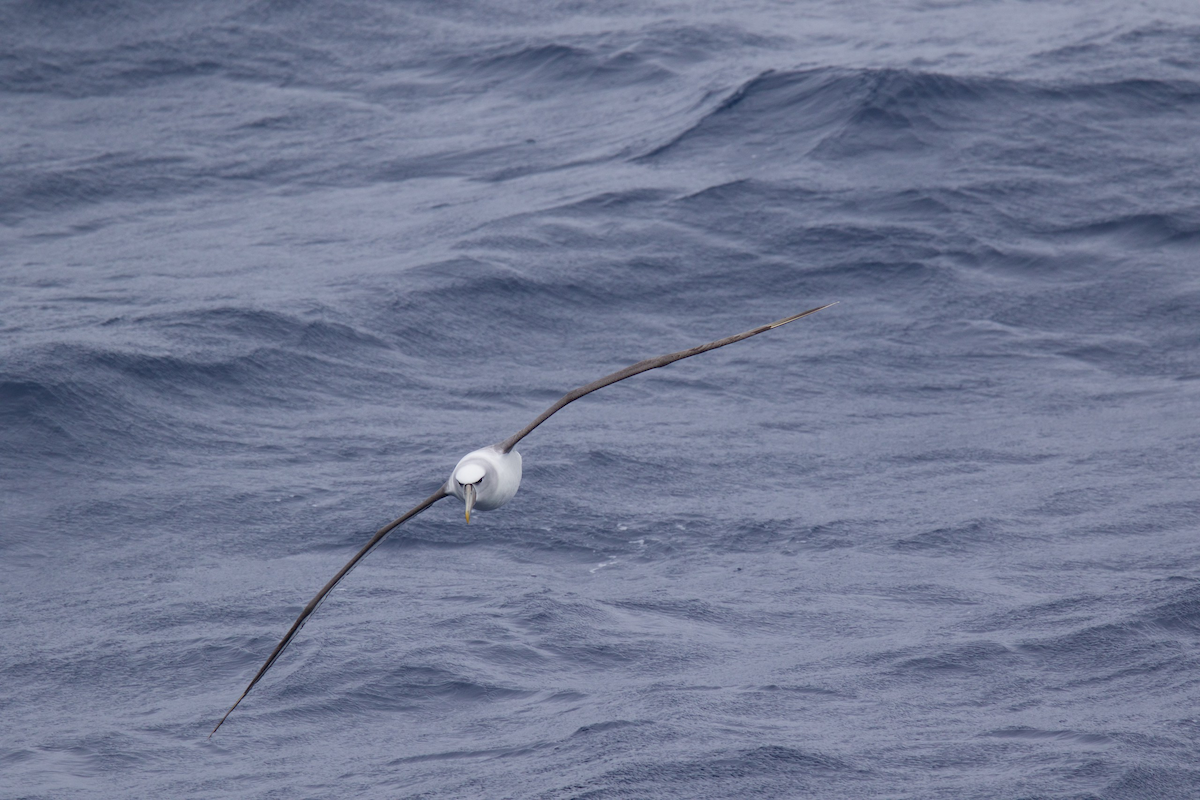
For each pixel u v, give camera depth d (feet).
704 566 131.75
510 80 333.83
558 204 248.32
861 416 177.06
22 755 96.94
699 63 328.08
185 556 136.26
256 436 166.71
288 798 88.89
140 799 90.22
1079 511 142.10
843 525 140.56
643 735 92.32
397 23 373.81
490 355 197.36
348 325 197.57
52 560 136.15
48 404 165.37
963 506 144.97
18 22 369.50
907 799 81.87
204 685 108.47
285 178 281.33
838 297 218.18
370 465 158.71
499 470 60.95
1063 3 369.50
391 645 111.75
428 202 259.19
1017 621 112.78
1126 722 91.56
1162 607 111.45
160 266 227.40
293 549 137.49
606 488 151.02
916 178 256.11
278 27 370.73
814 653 109.09
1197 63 309.22
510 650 111.14
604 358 197.57
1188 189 250.98
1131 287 218.18
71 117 323.98
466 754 93.20
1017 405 180.04
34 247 243.81
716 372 191.21
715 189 252.01
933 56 316.40
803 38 347.15
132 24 373.20
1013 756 87.40
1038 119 278.46
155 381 175.42
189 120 320.09
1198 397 179.52
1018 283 221.05
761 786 84.17
